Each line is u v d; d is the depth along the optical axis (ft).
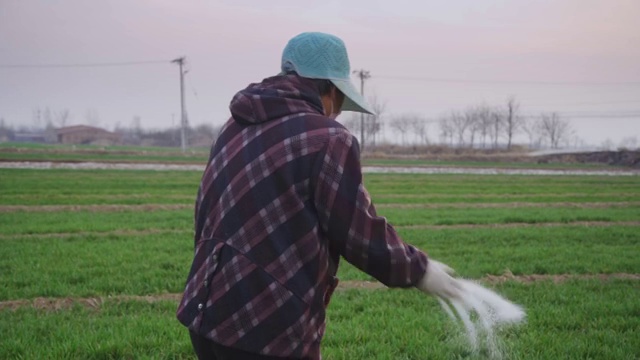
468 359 19.27
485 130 425.69
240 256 8.61
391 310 26.14
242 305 8.53
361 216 8.52
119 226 53.72
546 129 435.94
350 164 8.70
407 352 20.84
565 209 77.71
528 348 21.08
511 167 220.84
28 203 72.64
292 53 9.43
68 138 493.77
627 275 36.11
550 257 40.34
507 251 42.50
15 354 19.94
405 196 96.02
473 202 89.40
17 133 612.70
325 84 9.51
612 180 153.38
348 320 24.75
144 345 20.95
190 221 57.88
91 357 19.94
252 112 9.07
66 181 103.81
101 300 27.94
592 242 48.73
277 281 8.50
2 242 43.75
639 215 70.59
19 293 28.63
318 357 9.03
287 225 8.55
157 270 33.76
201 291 8.86
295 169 8.62
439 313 25.85
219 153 9.34
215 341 8.64
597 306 27.04
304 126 8.80
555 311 26.00
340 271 34.83
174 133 499.51
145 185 100.22
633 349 21.36
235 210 8.77
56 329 22.57
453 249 43.57
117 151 237.45
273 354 8.48
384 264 8.53
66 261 36.60
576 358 20.30
